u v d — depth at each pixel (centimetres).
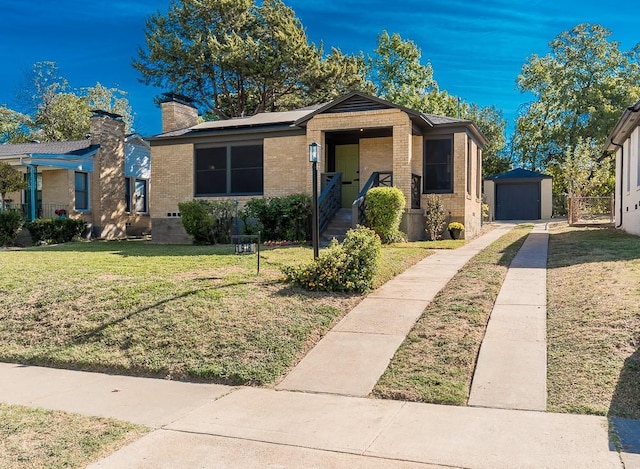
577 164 2464
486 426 407
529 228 2028
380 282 870
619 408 423
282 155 1731
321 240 1489
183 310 705
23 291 826
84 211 2141
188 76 3161
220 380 548
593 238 1365
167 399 498
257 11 3155
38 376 581
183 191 1881
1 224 1753
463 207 1667
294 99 3372
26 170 2083
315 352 597
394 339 618
